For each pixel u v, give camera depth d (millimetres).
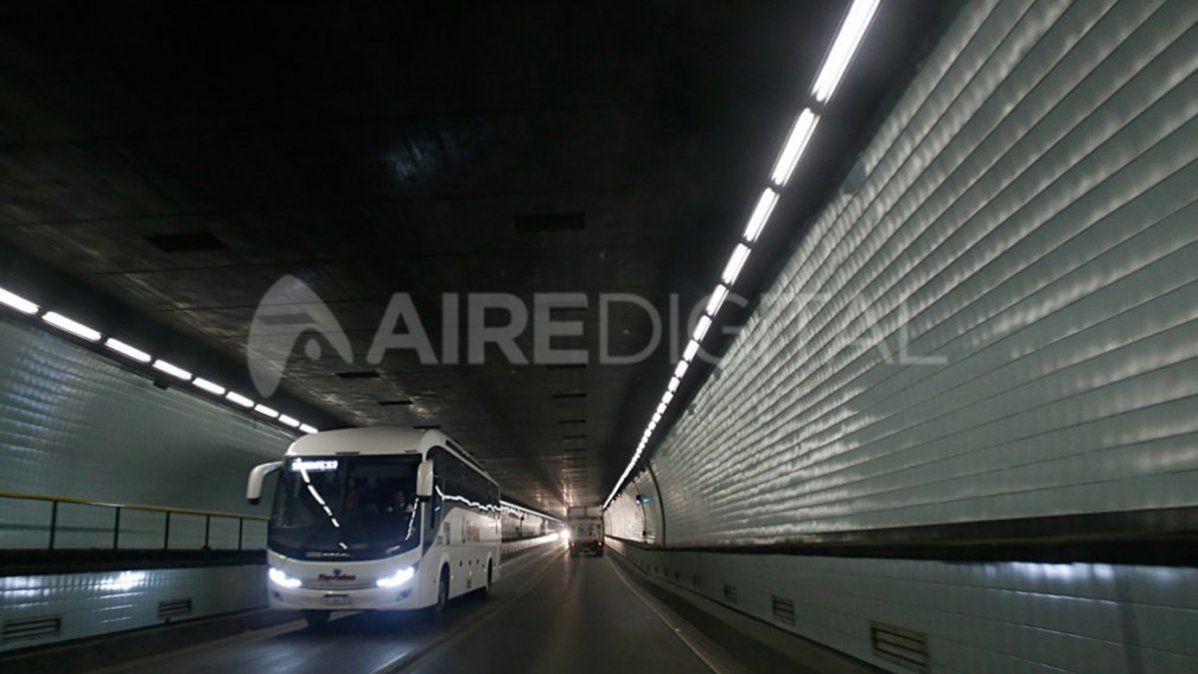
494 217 11703
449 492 19344
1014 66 5211
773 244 11773
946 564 6270
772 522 14312
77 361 15148
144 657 12609
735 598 16203
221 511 22812
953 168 6203
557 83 8383
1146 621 3994
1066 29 4648
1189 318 3912
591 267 13859
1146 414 4230
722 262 13539
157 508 16891
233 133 9203
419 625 17484
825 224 9633
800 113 8719
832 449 10219
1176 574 3795
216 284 14227
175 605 14969
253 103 8602
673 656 12375
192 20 7215
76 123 8914
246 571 18453
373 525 16047
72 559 12500
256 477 16094
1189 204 3863
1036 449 5309
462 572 21047
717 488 21078
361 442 17078
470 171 10250
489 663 11875
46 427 15062
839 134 8336
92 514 16703
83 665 11219
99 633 12531
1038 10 4895
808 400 11398
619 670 11117
